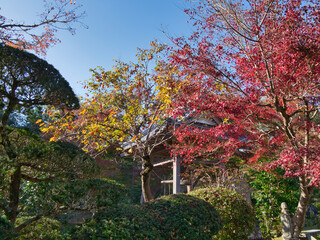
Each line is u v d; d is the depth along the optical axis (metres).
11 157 3.82
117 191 4.43
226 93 5.61
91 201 4.24
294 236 5.93
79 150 4.41
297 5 4.60
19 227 3.79
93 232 3.51
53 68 4.23
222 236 6.02
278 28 4.77
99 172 4.54
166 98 6.32
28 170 4.43
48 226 4.34
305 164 4.50
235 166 10.05
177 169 8.87
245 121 5.94
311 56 4.61
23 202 4.80
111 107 8.23
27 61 3.81
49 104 4.30
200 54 5.29
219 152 8.16
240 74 5.60
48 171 3.94
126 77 8.20
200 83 5.46
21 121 10.61
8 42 6.59
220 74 5.35
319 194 12.28
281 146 6.34
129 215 4.09
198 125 8.32
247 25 5.30
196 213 4.74
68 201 4.05
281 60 4.86
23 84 3.93
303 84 5.02
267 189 7.81
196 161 9.12
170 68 7.47
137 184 17.47
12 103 3.97
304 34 4.59
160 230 4.09
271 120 6.17
